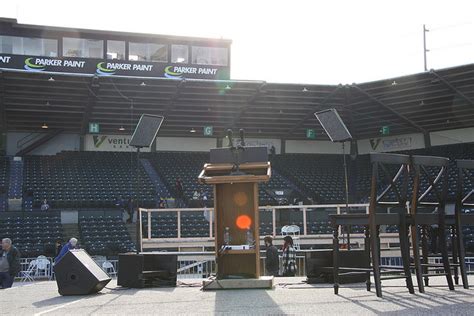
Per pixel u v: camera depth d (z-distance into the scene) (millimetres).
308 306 6113
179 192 33094
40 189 32188
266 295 7410
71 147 37094
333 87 32281
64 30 31656
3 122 34719
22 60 30844
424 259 8477
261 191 34406
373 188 7047
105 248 25688
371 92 32531
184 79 30656
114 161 36719
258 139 39531
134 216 31062
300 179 36844
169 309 6191
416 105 33719
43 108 33062
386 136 39062
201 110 34594
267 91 32344
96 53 32375
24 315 6055
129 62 32406
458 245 7855
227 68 33906
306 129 38000
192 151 39031
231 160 8727
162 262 9703
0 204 31375
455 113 34500
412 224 7406
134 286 9328
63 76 29453
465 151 35875
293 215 25938
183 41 33625
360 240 17859
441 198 7699
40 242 25812
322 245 18688
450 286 7602
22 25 30984
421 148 37906
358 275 9453
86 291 8273
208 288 8438
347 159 39406
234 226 8781
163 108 34031
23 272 20703
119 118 35031
